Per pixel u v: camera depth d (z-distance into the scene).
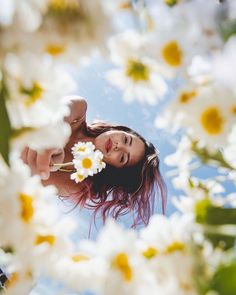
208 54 0.25
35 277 0.26
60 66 0.24
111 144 1.27
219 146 0.27
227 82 0.25
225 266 0.23
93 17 0.24
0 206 0.25
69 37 0.23
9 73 0.24
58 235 0.26
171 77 0.27
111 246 0.25
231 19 0.24
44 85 0.26
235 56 0.24
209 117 0.26
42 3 0.23
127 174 1.33
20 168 0.26
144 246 0.26
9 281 0.27
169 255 0.25
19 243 0.25
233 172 0.30
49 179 1.20
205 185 0.33
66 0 0.23
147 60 0.27
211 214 0.28
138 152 1.30
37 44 0.23
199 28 0.25
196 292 0.24
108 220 0.26
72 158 1.20
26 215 0.25
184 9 0.25
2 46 0.23
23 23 0.23
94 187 1.30
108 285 0.24
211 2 0.25
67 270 0.25
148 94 0.29
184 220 0.27
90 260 0.26
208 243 0.26
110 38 0.25
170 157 0.32
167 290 0.24
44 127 0.26
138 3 0.26
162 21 0.26
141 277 0.25
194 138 0.29
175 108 0.27
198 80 0.26
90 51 0.24
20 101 0.26
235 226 0.27
